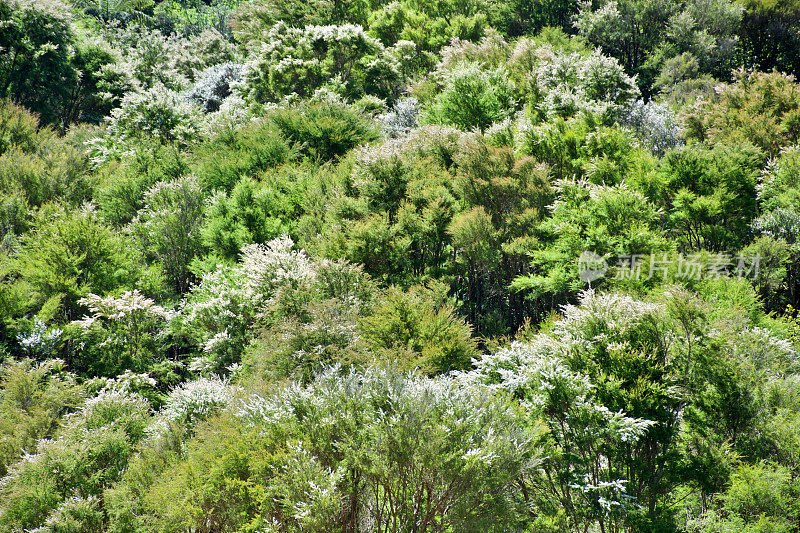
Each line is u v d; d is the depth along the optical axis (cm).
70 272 1834
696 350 973
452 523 816
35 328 1620
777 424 931
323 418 900
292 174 2327
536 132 1991
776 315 1545
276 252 1714
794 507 835
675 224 1648
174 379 1662
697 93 2878
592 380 984
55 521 923
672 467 930
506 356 1075
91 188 2614
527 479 970
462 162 1900
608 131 1877
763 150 1933
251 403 1000
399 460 820
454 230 1670
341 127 2645
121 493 968
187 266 2067
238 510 872
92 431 1127
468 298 1753
